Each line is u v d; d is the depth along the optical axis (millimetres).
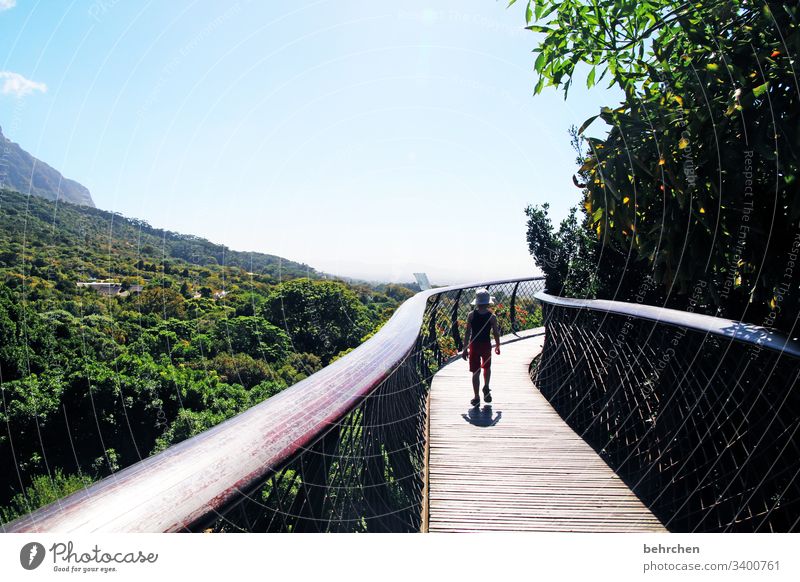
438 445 4254
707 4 2846
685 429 3037
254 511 1051
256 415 1219
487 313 5332
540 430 4645
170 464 896
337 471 1642
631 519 2975
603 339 4477
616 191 2916
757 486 2391
